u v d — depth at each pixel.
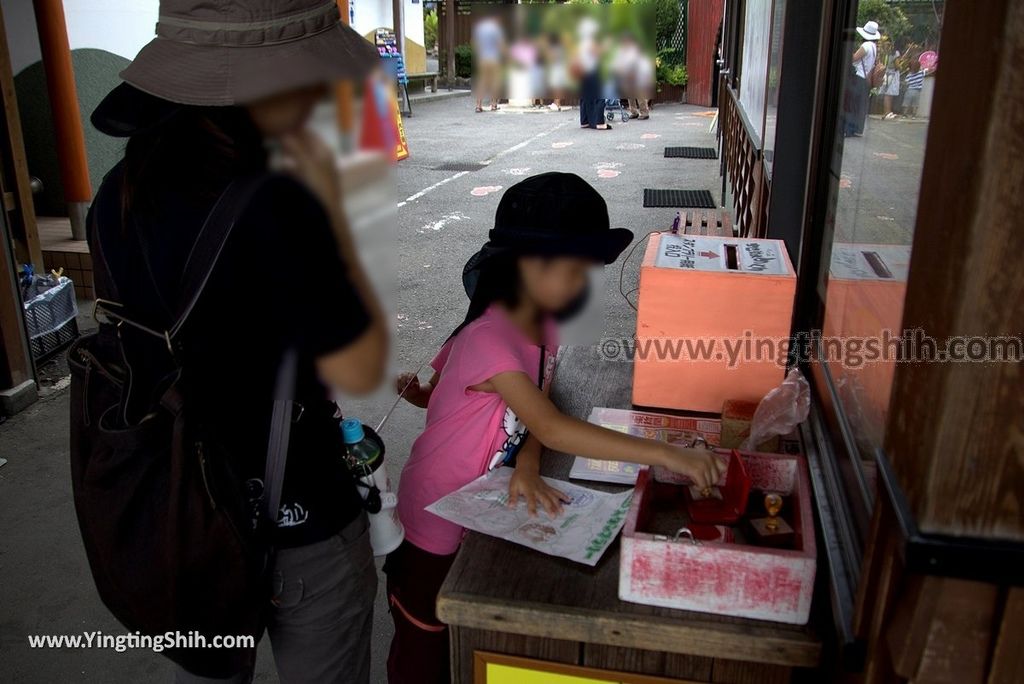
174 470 1.07
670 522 1.34
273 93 0.95
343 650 1.37
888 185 1.39
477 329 1.46
